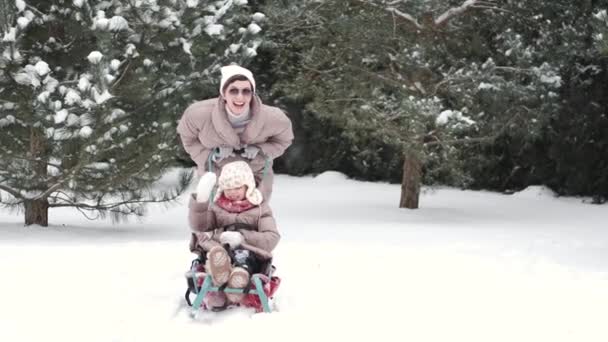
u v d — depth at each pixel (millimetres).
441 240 12266
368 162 25828
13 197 13516
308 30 17484
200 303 5770
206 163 6449
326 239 12227
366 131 17484
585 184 20719
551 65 17047
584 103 20047
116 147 11875
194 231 6234
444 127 15641
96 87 10633
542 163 21906
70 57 12203
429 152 17062
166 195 13211
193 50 12328
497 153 23016
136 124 12367
